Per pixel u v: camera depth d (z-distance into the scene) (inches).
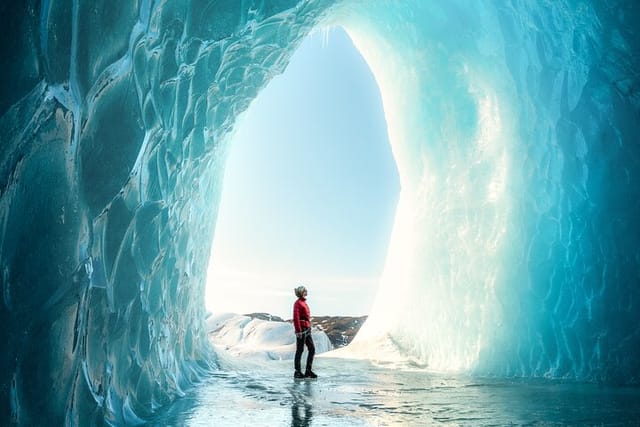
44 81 72.0
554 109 356.2
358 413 190.4
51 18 73.2
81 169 94.5
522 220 369.7
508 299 369.7
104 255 117.0
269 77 346.6
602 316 327.9
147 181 157.4
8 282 69.4
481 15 396.8
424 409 202.7
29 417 77.6
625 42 320.2
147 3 123.6
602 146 337.1
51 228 81.4
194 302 370.9
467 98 422.6
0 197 65.1
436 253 448.8
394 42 507.2
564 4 332.2
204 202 350.3
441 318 441.1
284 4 258.4
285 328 791.7
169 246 215.0
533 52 365.4
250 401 223.6
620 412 194.5
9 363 70.7
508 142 385.1
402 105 510.9
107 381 128.6
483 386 296.7
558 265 350.0
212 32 208.8
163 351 223.6
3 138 64.1
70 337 92.2
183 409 195.6
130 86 121.5
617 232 328.8
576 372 334.0
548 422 171.5
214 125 289.4
